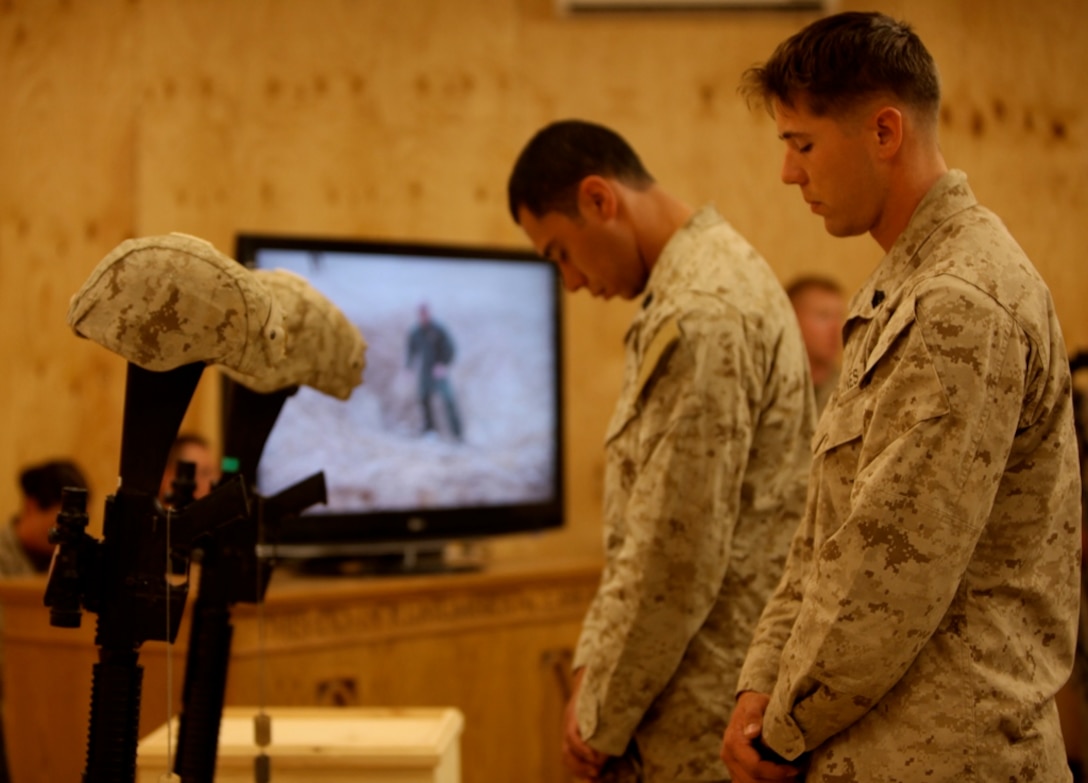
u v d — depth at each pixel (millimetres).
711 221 1858
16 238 3902
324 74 3994
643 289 1989
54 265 3910
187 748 1665
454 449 3320
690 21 4086
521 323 3455
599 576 3318
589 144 1923
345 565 3221
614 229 1917
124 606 1324
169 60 3941
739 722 1384
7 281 3895
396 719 2021
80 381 3918
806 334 3598
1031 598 1242
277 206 3951
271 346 1366
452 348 3330
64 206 3912
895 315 1238
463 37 4051
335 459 3133
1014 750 1195
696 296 1703
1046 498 1245
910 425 1181
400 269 3254
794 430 1767
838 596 1195
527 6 4074
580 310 4062
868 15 1339
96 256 3912
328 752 1806
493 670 3100
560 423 3518
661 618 1641
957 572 1169
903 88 1299
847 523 1202
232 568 1718
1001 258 1237
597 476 4059
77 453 3902
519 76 4066
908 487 1166
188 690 1699
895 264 1315
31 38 3926
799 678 1237
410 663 2943
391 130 4016
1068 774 1262
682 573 1633
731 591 1712
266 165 3953
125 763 1316
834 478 1309
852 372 1322
